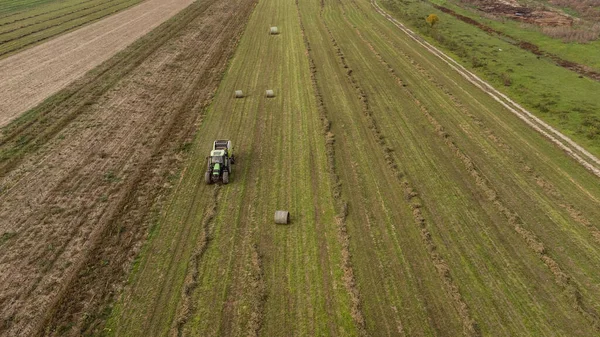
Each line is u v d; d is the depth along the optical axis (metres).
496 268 16.31
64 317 14.21
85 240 17.75
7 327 13.85
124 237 17.94
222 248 17.38
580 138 25.78
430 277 15.89
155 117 29.19
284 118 28.67
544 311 14.49
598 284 15.56
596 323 13.87
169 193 20.98
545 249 17.20
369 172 22.61
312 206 19.91
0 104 31.28
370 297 15.01
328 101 31.19
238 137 26.31
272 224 18.75
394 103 30.81
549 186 21.23
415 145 25.25
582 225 18.58
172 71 37.72
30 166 23.41
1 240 17.75
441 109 29.84
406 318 14.20
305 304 14.73
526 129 27.05
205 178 21.39
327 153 24.27
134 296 15.09
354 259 16.77
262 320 14.11
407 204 20.05
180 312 14.45
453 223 18.77
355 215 19.28
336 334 13.59
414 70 37.19
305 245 17.50
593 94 32.19
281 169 22.94
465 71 37.44
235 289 15.38
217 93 32.94
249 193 20.97
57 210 19.62
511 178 22.02
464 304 14.57
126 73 37.19
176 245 17.55
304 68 37.50
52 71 38.03
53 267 16.30
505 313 14.41
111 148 25.20
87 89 33.81
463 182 21.73
